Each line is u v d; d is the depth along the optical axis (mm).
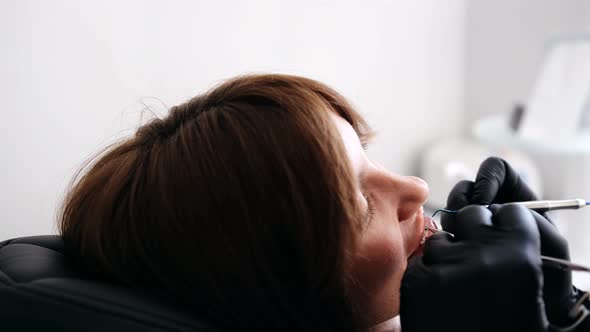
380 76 1249
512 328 331
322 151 344
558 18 1258
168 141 382
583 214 1077
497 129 1138
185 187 350
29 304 362
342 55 1146
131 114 841
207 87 928
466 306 338
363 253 390
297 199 337
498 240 354
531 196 579
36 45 726
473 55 1456
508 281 332
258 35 985
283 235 345
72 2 747
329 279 351
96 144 811
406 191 422
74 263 425
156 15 838
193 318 366
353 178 359
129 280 390
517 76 1375
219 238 345
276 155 341
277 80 390
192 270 357
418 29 1305
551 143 973
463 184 563
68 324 354
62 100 766
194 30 890
